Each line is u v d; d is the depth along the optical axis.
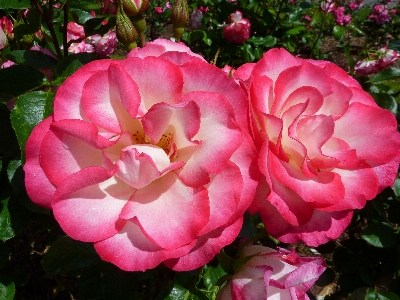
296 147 0.12
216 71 0.11
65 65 0.18
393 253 0.31
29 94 0.15
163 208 0.11
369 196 0.12
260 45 0.58
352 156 0.12
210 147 0.11
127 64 0.11
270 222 0.12
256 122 0.12
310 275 0.14
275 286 0.14
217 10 0.65
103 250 0.11
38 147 0.11
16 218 0.18
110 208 0.11
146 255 0.11
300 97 0.13
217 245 0.11
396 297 0.29
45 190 0.11
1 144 0.17
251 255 0.15
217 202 0.11
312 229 0.12
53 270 0.17
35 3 0.21
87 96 0.11
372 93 0.28
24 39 0.25
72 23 0.29
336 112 0.13
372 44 0.76
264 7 0.63
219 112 0.11
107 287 0.17
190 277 0.16
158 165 0.11
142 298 0.23
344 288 0.33
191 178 0.11
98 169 0.10
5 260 0.24
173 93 0.12
